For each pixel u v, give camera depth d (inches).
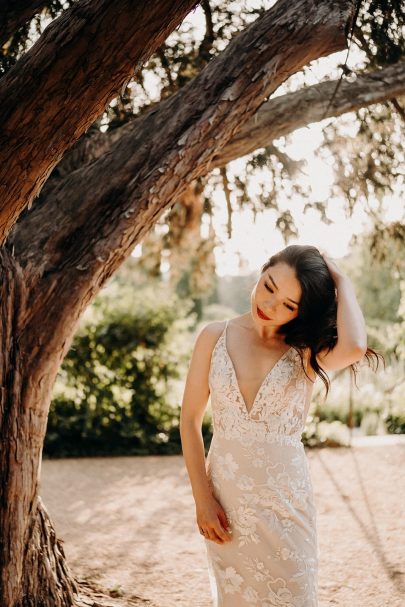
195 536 207.3
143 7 74.2
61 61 76.4
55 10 149.9
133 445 370.3
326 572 171.9
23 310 106.3
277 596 87.1
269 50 105.7
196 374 95.9
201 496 91.1
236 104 106.6
